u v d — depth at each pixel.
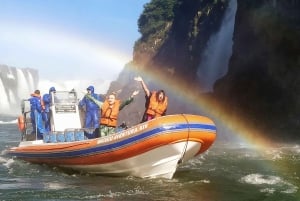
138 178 13.18
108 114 14.03
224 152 22.08
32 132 17.31
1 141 28.56
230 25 55.00
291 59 32.03
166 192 11.53
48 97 16.31
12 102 115.25
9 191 11.56
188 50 67.88
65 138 15.27
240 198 11.09
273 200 10.94
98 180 13.03
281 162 18.08
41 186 12.20
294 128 30.50
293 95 31.47
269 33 33.84
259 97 34.44
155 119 12.09
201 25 63.59
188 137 12.13
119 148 12.50
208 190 11.93
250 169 15.88
